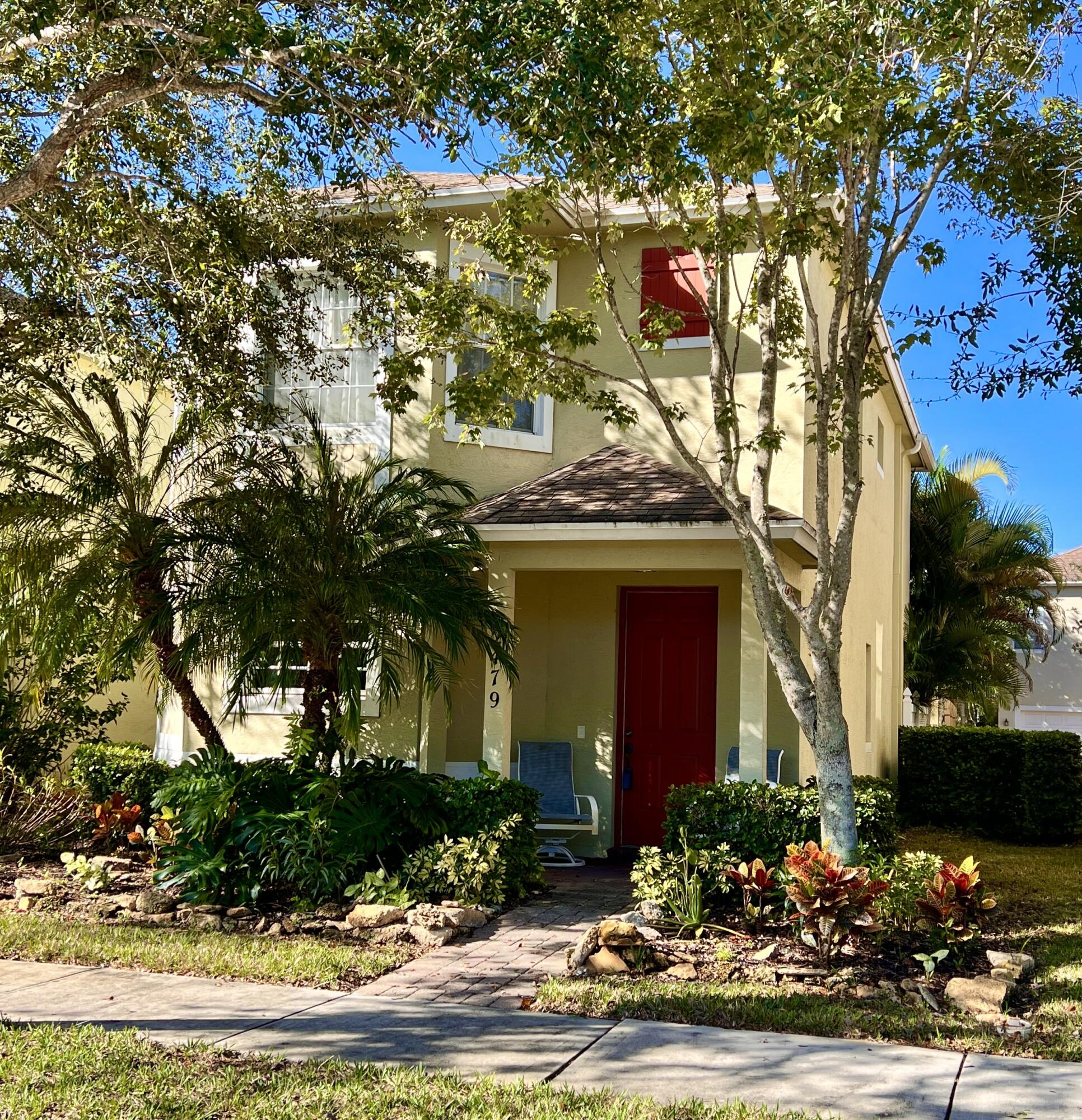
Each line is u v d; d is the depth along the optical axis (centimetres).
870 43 838
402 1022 677
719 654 1349
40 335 1197
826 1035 666
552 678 1409
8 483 1290
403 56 788
